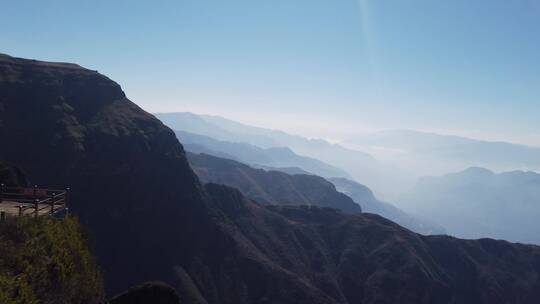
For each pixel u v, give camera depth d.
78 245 18.80
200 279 75.00
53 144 73.75
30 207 21.44
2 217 16.75
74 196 71.38
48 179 70.81
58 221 18.86
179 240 80.00
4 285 13.32
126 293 24.66
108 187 75.81
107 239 71.50
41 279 15.38
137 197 78.69
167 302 25.11
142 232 76.62
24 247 15.63
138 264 72.25
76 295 17.27
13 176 34.28
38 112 78.62
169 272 73.44
